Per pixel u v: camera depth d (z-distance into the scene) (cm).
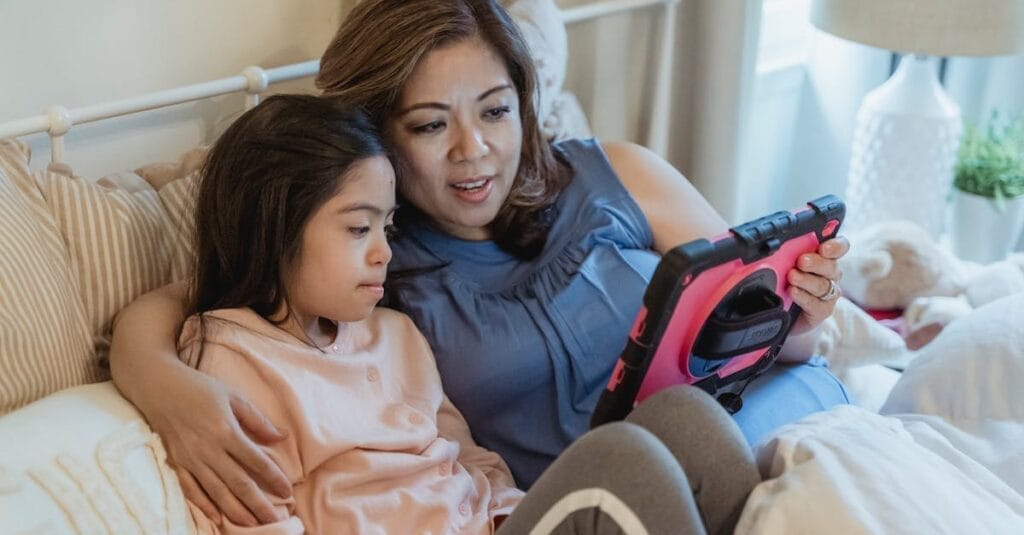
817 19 189
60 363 102
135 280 114
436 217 127
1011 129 218
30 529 82
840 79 227
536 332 126
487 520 109
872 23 176
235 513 94
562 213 137
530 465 127
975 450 113
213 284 108
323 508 100
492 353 123
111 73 132
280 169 101
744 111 193
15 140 112
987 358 120
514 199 130
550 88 156
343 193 102
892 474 91
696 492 91
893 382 159
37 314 100
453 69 116
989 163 208
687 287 92
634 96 209
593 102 202
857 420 105
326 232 102
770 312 103
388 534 102
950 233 219
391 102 117
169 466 95
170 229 120
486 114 120
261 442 100
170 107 139
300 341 107
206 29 141
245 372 102
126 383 100
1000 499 100
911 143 194
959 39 171
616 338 130
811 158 240
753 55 189
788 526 86
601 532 81
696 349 100
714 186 197
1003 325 123
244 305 107
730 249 95
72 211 110
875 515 86
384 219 107
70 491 87
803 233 106
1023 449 111
